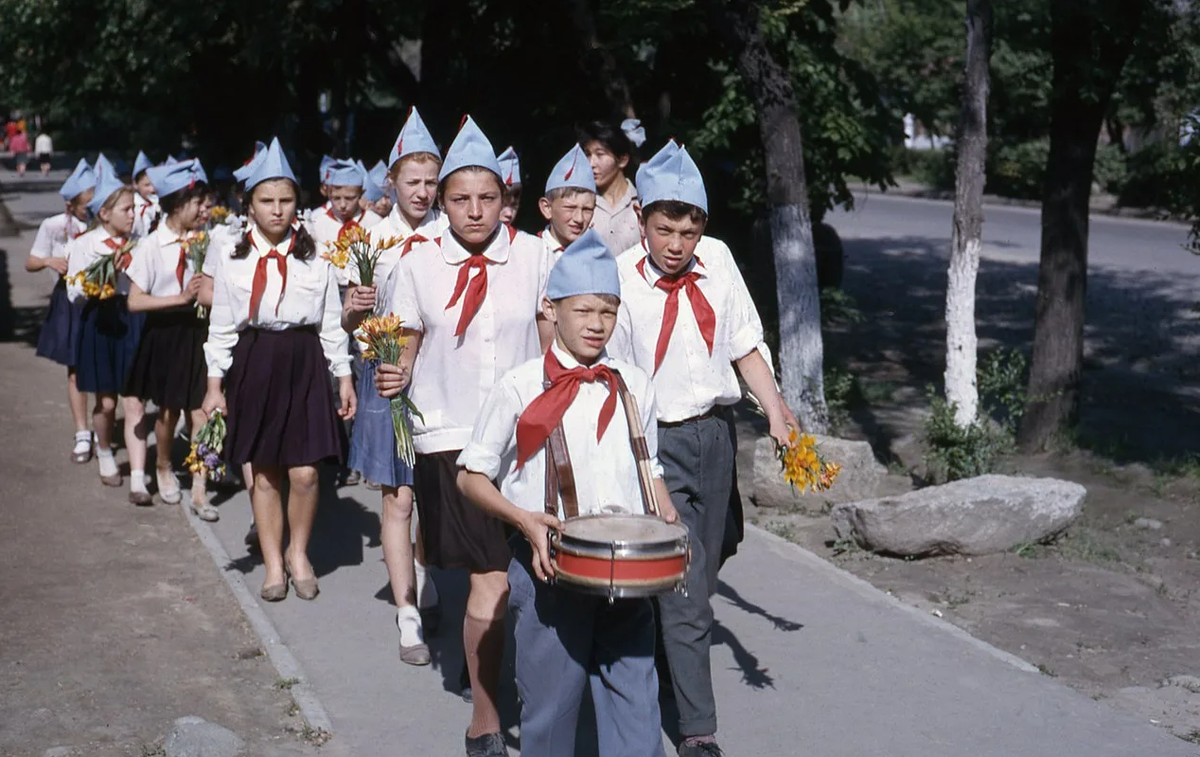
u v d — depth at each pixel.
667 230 4.78
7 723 5.16
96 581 6.96
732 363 5.07
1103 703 5.51
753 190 13.12
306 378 6.46
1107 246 25.16
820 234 17.92
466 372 4.86
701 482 4.89
